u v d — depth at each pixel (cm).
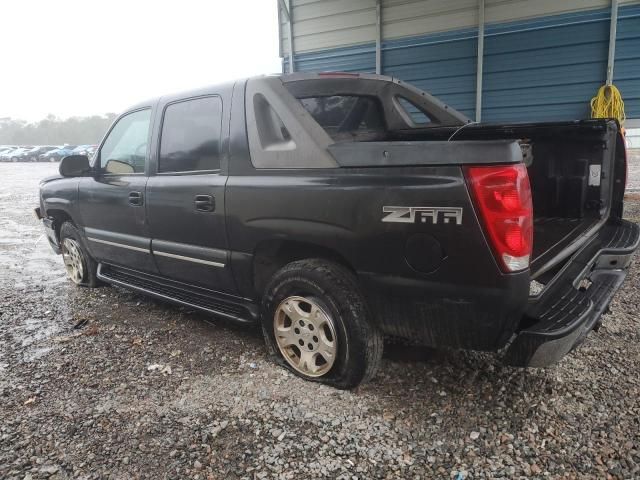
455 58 790
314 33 916
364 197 244
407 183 231
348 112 371
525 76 743
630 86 680
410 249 234
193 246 339
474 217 215
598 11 679
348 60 890
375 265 246
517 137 359
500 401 262
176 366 314
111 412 264
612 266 293
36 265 607
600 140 326
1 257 657
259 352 330
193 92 341
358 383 270
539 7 713
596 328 263
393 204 235
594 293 260
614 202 354
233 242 309
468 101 794
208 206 317
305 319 283
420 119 491
